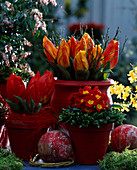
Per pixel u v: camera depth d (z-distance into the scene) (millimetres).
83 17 5238
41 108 2438
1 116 2432
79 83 2309
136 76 2793
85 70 2305
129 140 2211
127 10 6344
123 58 4488
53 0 2969
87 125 2102
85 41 2439
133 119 4043
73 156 2361
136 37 5227
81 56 2297
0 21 2779
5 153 2170
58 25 4586
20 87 2326
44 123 2271
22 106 2303
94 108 2160
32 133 2252
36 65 4035
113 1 6520
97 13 6645
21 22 2844
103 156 2215
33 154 2287
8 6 2771
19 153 2287
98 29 5156
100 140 2180
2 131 2553
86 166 2184
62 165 2146
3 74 2791
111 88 2895
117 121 2160
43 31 2979
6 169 1944
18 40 2914
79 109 2164
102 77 2416
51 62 2451
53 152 2123
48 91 2383
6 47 2787
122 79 4418
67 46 2383
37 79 2309
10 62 2914
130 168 1993
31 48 3969
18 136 2270
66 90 2361
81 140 2174
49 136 2148
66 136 2186
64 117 2174
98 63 2385
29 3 2965
